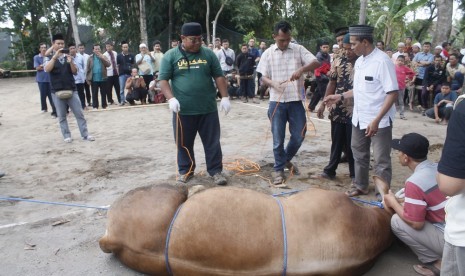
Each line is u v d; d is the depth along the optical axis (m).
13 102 14.64
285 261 2.79
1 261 3.45
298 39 26.25
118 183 5.40
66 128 7.88
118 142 7.79
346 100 4.77
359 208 3.11
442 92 9.33
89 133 8.76
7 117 11.39
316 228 2.87
